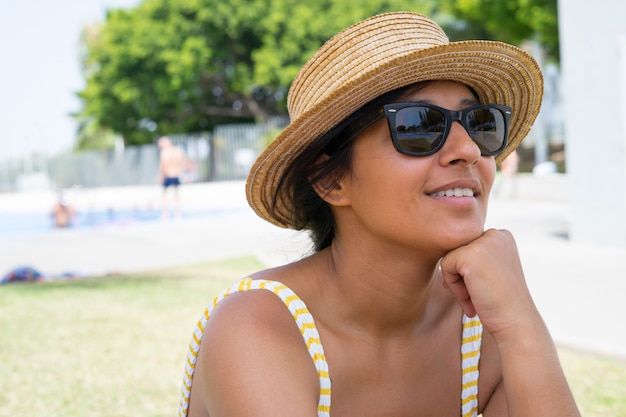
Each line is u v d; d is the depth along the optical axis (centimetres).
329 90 153
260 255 991
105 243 1371
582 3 920
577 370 439
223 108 3800
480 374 177
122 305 670
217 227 1512
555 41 2166
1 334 559
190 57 3195
